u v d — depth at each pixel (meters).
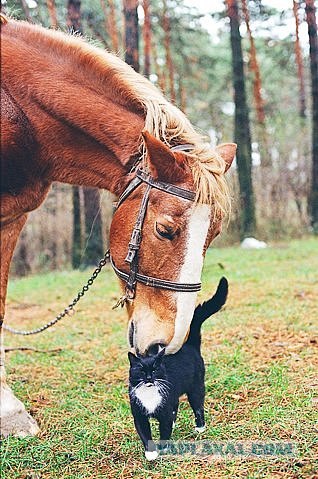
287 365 4.63
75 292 9.46
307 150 18.09
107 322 7.04
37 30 3.68
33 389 4.64
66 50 3.63
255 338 5.56
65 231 16.17
